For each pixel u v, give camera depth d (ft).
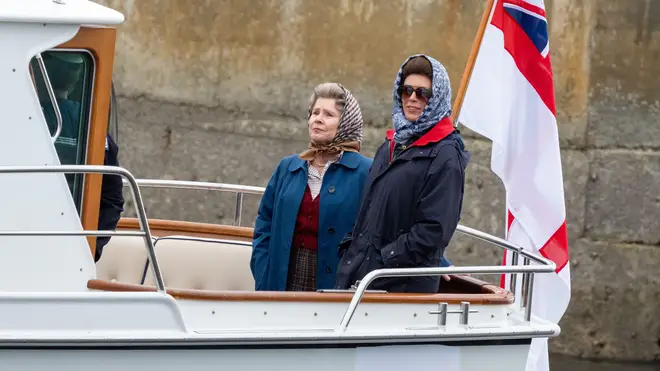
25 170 47.26
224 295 50.26
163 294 48.78
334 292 52.16
